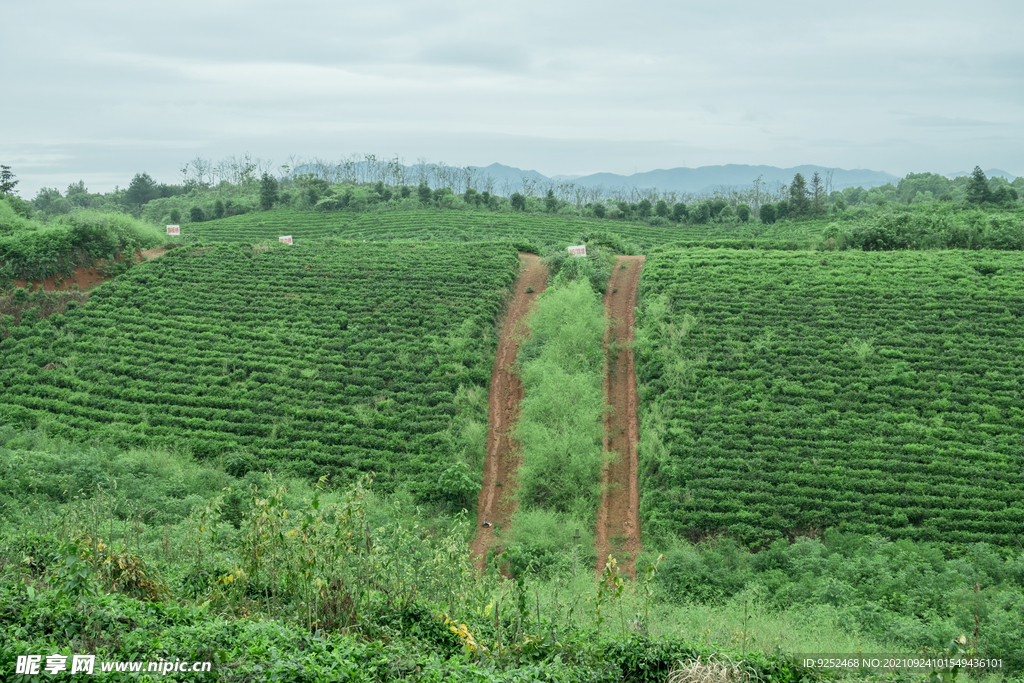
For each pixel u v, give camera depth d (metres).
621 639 15.83
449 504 37.09
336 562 16.20
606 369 47.72
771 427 39.81
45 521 21.33
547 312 51.31
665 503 36.09
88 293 53.22
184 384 44.88
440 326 51.09
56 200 147.38
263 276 57.88
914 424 39.38
